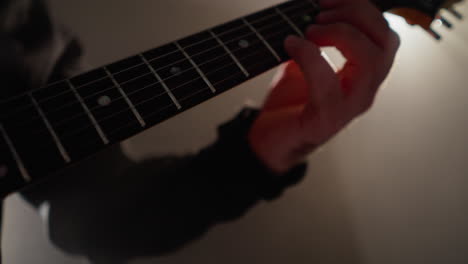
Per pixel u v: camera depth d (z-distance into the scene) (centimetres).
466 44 91
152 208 41
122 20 68
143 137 58
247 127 40
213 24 76
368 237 68
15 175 31
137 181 42
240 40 38
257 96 70
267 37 38
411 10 44
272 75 73
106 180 43
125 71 34
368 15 37
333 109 36
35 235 52
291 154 39
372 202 71
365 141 74
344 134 73
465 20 93
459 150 79
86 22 65
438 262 69
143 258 51
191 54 36
